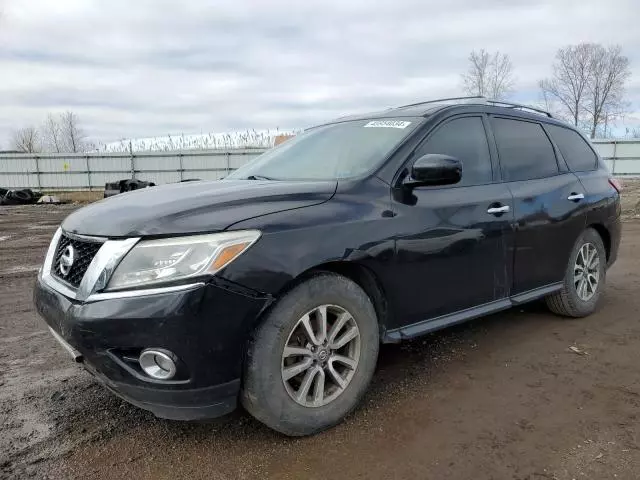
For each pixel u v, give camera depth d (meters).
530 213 3.86
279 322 2.54
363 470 2.44
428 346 3.96
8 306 5.45
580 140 4.84
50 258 2.93
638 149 32.00
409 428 2.79
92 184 32.47
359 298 2.84
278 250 2.51
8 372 3.67
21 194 25.97
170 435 2.78
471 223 3.40
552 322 4.49
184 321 2.30
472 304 3.54
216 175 32.34
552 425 2.79
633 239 9.22
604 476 2.35
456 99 3.95
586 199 4.44
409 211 3.09
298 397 2.66
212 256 2.37
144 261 2.37
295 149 3.95
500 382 3.33
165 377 2.39
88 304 2.39
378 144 3.38
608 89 43.31
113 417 2.99
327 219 2.73
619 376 3.38
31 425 2.90
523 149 4.09
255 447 2.65
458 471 2.41
